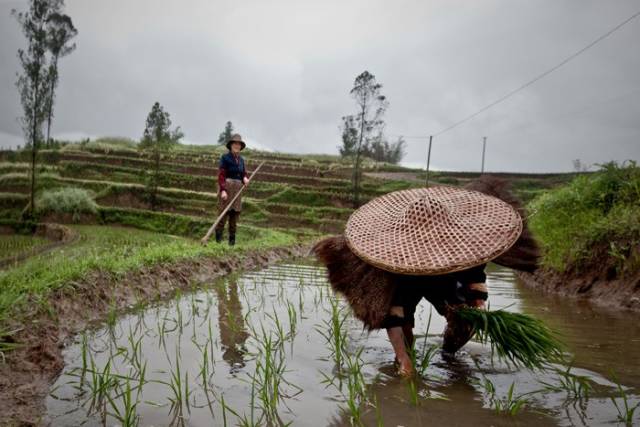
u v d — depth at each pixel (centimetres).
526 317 271
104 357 298
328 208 2544
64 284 399
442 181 3200
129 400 205
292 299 473
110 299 430
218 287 546
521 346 263
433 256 242
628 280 482
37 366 270
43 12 2397
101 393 241
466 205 281
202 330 357
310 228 2348
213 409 224
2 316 307
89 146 3703
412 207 267
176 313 412
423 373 276
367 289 281
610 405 229
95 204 2477
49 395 240
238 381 258
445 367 288
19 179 2909
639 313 432
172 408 225
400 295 285
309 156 4131
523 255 289
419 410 226
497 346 271
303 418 216
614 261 510
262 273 673
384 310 277
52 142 4091
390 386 256
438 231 256
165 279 534
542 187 2858
